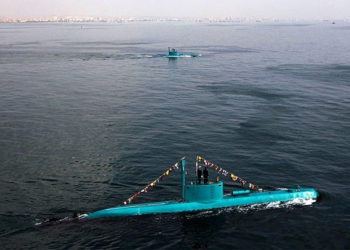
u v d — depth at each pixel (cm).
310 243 2794
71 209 3250
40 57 15150
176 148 4803
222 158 4459
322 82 9638
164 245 2775
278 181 3838
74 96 7912
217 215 3141
